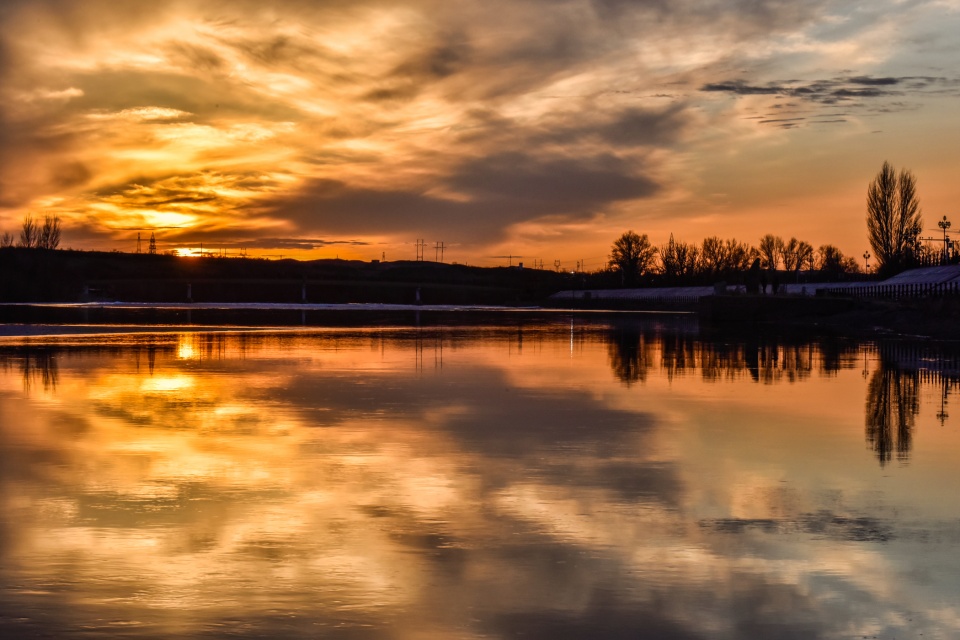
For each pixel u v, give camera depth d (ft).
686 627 33.37
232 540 42.88
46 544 42.06
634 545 42.60
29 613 33.96
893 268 441.68
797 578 38.29
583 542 42.98
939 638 32.60
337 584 37.17
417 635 32.45
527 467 59.82
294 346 185.47
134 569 38.73
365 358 152.46
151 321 329.93
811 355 161.17
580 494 52.42
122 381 112.16
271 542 42.60
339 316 422.82
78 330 251.39
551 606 35.09
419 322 345.10
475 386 108.17
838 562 40.34
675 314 487.20
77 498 50.67
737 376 121.90
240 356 155.53
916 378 119.34
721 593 36.55
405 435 72.02
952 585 37.60
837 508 49.52
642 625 33.53
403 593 36.27
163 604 34.94
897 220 444.55
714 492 53.16
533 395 99.25
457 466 59.98
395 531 44.57
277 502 50.01
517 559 40.45
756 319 361.30
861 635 32.83
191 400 93.45
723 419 81.51
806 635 32.78
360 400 94.07
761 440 70.54
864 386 109.29
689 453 65.00
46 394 98.07
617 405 91.09
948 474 58.29
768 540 43.45
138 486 53.67
